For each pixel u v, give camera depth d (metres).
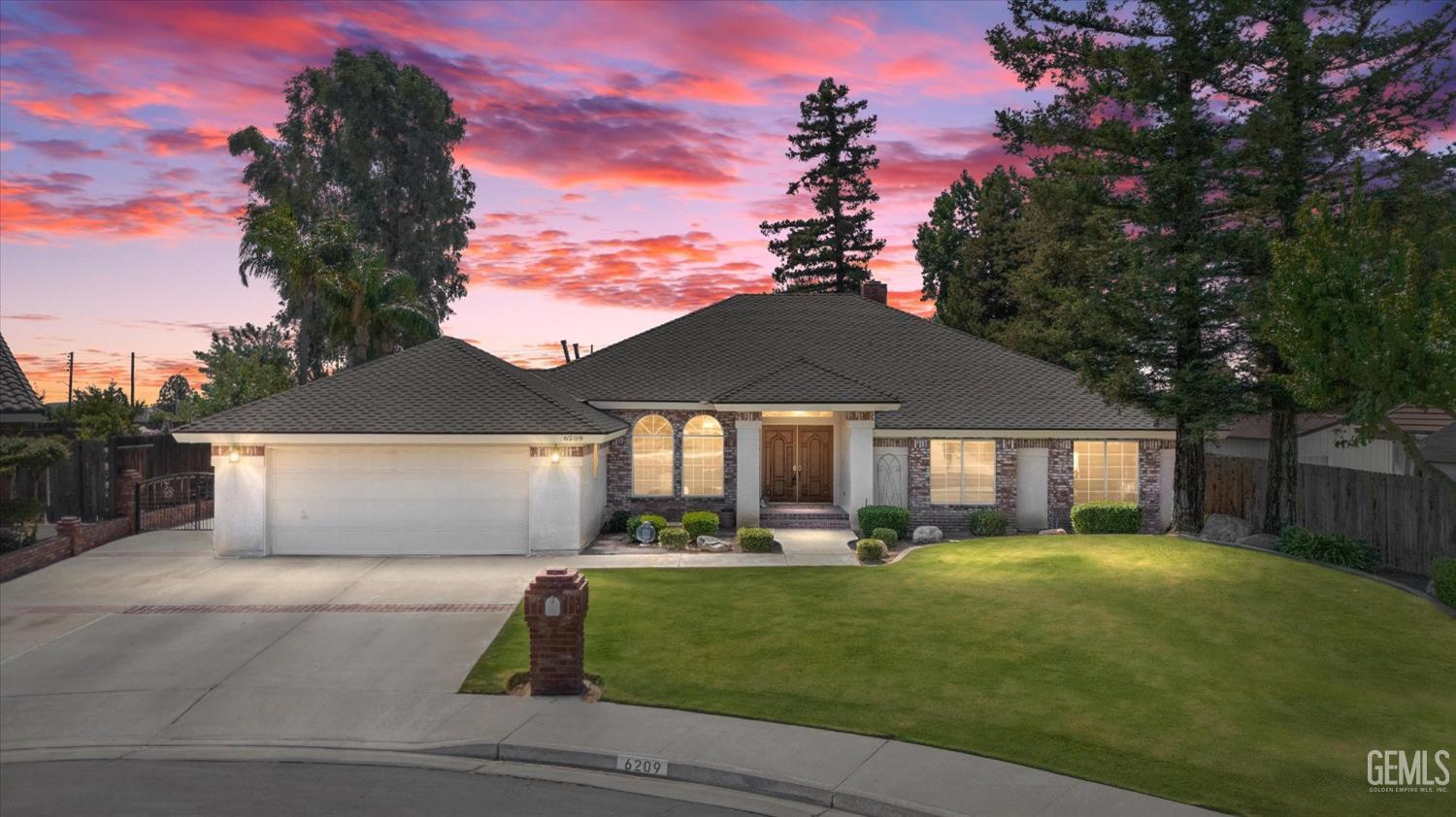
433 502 23.33
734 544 24.30
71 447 26.38
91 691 13.05
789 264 69.06
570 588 12.73
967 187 55.59
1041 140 24.22
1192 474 24.28
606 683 13.16
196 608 17.58
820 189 68.94
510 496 23.44
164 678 13.55
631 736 11.20
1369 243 15.59
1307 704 12.32
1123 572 18.95
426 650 14.84
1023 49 23.72
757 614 16.80
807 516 27.28
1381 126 22.91
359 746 11.19
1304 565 19.39
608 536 26.38
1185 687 12.95
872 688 12.92
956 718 11.79
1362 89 22.39
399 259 57.66
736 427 27.48
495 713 12.07
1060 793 9.59
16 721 11.98
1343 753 10.74
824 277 68.75
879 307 34.62
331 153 57.25
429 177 58.94
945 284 54.66
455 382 25.08
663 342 31.69
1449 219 20.66
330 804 9.49
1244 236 21.72
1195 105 22.30
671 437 27.88
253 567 21.61
